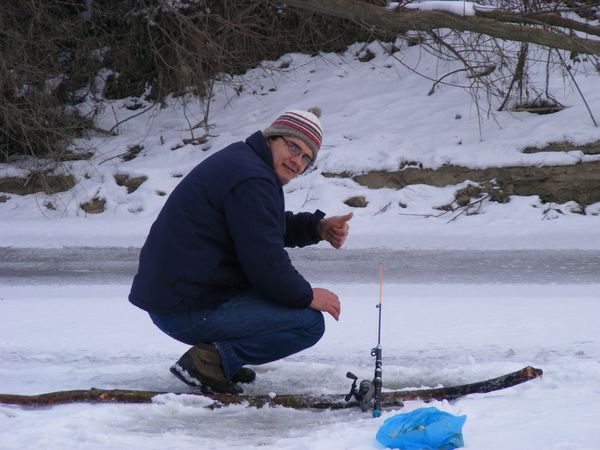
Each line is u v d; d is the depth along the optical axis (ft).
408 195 73.77
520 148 75.41
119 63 99.91
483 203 72.28
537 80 86.58
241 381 26.37
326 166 77.77
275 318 24.13
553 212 69.72
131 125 95.71
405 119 84.74
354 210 73.56
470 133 79.77
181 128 93.61
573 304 38.14
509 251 57.93
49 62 92.48
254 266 23.26
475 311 37.04
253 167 23.40
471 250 58.85
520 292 42.80
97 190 81.30
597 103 80.94
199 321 23.99
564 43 63.62
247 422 22.30
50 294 44.88
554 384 24.36
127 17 97.81
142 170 82.99
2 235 70.49
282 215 24.17
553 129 76.02
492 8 63.41
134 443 20.22
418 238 64.44
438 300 40.01
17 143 90.12
